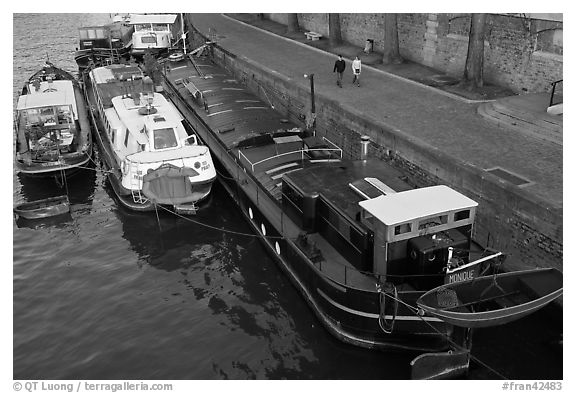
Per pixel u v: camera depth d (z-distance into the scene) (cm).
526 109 1842
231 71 3062
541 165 1565
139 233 1861
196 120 2341
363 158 1608
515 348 1242
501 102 1947
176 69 2955
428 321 1198
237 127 2108
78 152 2219
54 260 1716
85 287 1579
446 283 1175
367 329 1259
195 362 1285
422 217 1187
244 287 1562
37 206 2006
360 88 2380
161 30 3772
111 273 1644
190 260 1702
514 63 2142
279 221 1595
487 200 1450
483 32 2162
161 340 1359
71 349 1338
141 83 2502
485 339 1241
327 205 1394
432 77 2472
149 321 1429
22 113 2461
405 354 1276
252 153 1889
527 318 1255
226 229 1867
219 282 1590
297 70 2736
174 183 1888
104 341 1362
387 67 2698
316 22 3653
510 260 1406
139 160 1894
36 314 1467
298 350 1312
